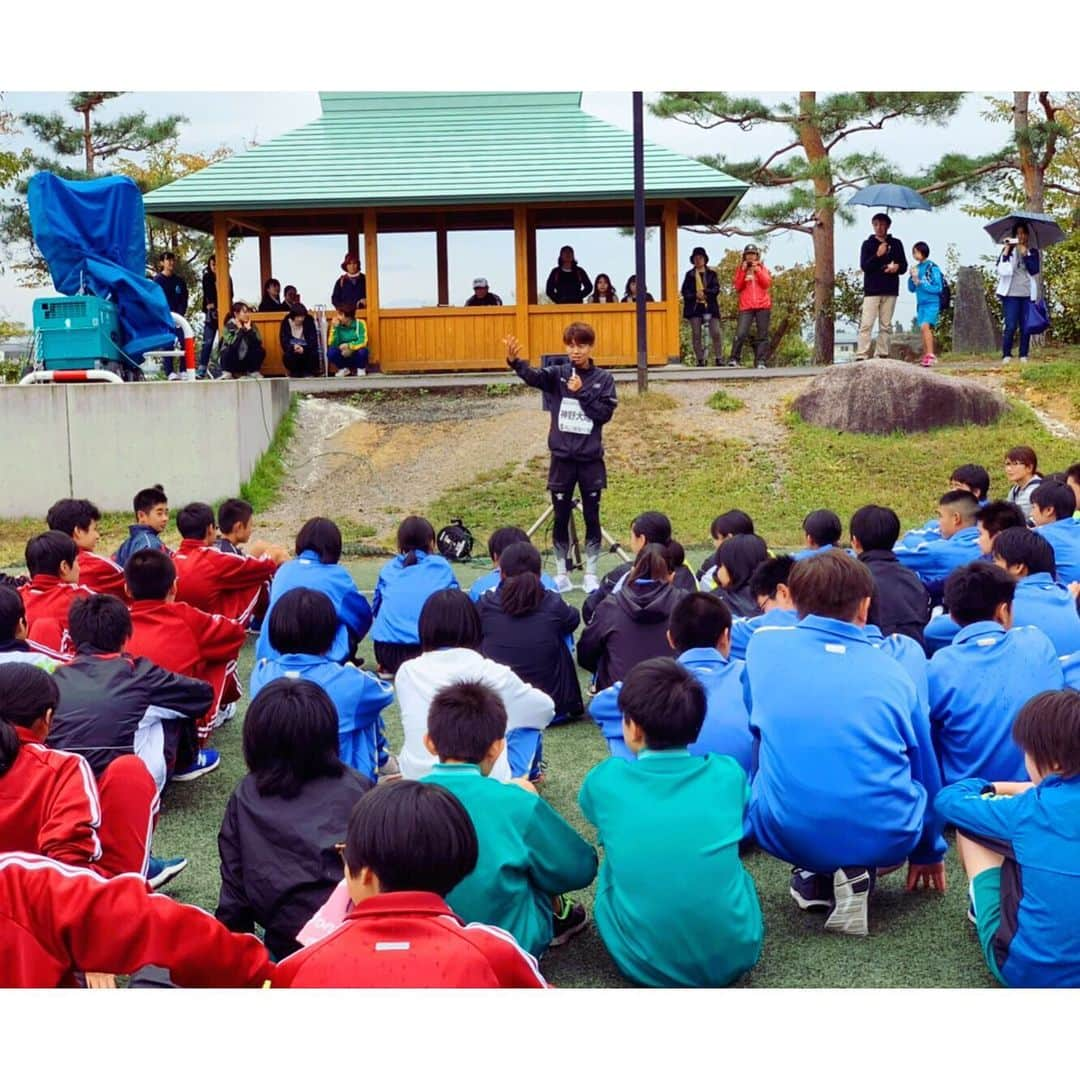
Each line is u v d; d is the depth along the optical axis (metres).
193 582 5.78
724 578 5.41
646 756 3.35
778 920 3.80
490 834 3.17
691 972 3.24
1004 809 3.13
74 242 11.91
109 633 4.16
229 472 11.50
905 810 3.55
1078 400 12.97
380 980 2.39
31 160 23.36
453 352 15.88
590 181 15.42
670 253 15.72
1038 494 6.00
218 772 5.28
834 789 3.51
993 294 21.03
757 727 3.66
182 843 4.45
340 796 3.20
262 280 17.80
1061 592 4.63
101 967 2.54
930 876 3.98
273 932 3.14
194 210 15.53
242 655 7.35
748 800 3.54
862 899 3.60
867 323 14.62
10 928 2.50
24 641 4.21
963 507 6.13
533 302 17.83
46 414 11.36
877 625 5.06
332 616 4.27
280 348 15.92
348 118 16.66
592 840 4.43
